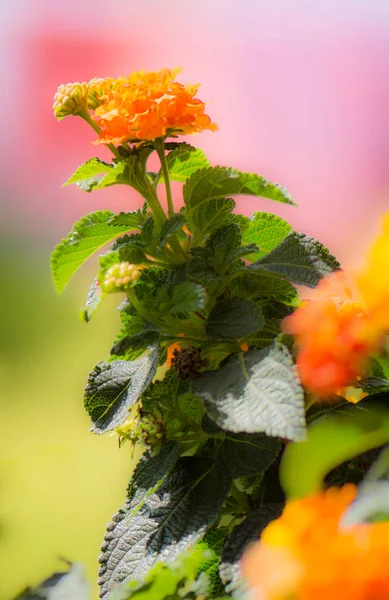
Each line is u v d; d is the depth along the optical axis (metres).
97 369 0.53
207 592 0.50
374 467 0.47
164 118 0.51
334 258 0.52
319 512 0.45
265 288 0.53
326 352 0.48
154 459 0.51
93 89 0.53
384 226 0.46
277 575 0.44
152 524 0.51
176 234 0.52
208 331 0.51
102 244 0.54
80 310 0.50
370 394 0.52
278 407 0.47
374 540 0.44
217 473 0.51
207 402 0.48
